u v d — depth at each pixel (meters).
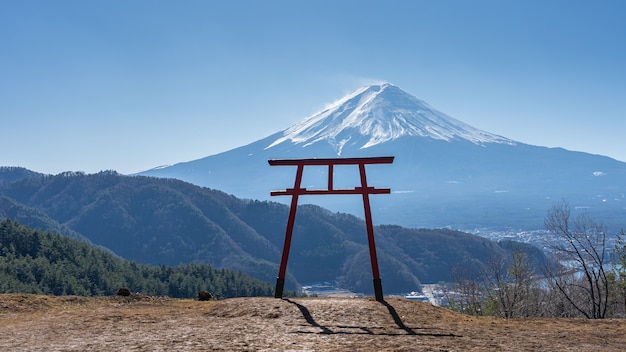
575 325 13.79
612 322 14.20
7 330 11.81
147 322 12.88
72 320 13.12
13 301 15.42
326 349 10.00
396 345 10.44
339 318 13.04
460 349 10.22
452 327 12.81
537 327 13.35
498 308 33.25
